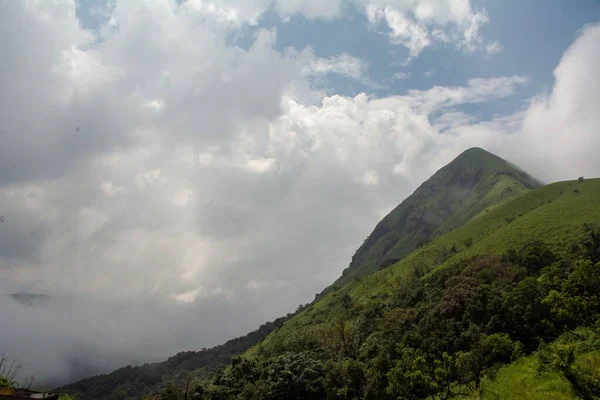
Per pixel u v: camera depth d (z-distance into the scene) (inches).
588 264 1668.3
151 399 3914.9
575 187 6456.7
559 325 2188.7
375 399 2331.4
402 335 3144.7
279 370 3440.0
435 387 1711.4
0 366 1397.6
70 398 1918.1
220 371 4143.7
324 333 4126.5
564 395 1239.5
